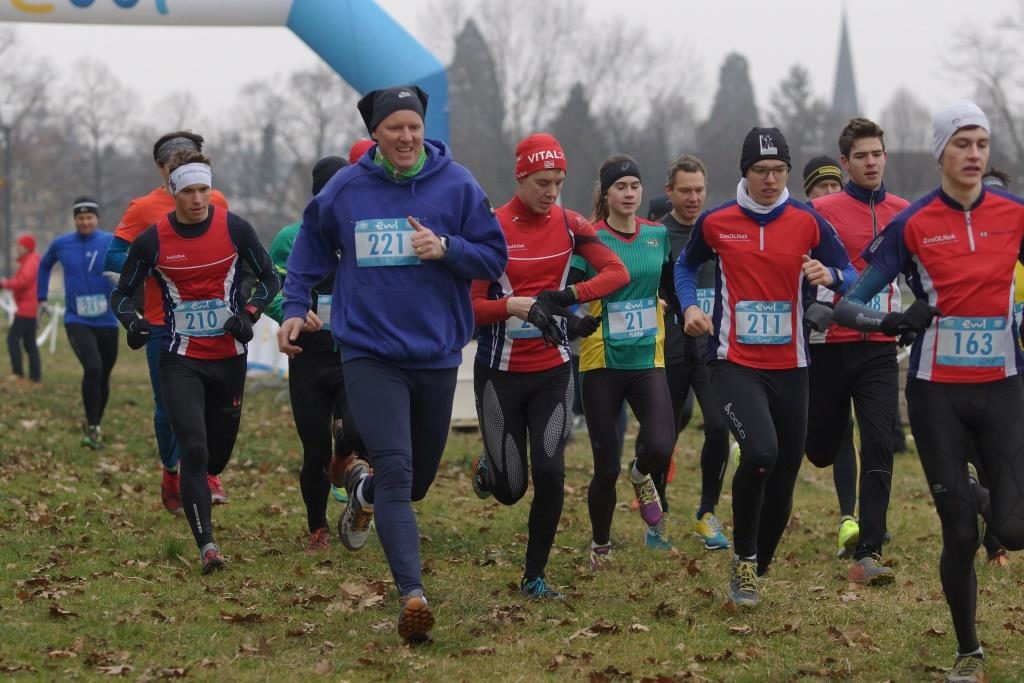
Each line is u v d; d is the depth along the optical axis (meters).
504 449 8.38
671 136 90.19
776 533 8.41
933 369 6.70
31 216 105.44
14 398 19.83
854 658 7.14
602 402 9.30
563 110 76.81
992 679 6.67
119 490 12.33
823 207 9.84
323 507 9.91
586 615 7.99
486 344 8.35
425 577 9.07
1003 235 6.66
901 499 13.73
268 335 22.25
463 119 75.38
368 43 17.52
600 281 8.25
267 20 17.38
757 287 8.07
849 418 10.36
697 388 10.92
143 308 10.20
